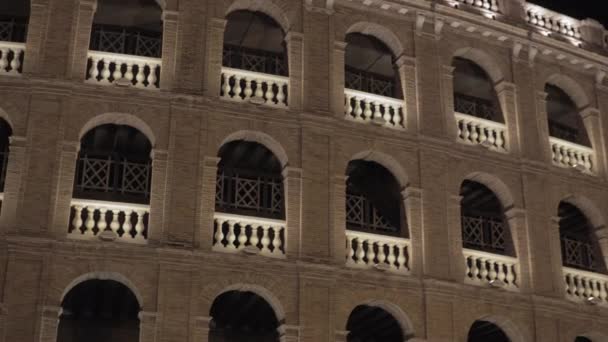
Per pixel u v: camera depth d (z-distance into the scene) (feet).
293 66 86.53
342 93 87.40
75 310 85.71
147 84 82.38
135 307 85.61
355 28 92.17
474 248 99.86
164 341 72.90
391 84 102.58
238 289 77.77
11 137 76.28
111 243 74.33
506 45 98.84
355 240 83.46
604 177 99.14
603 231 96.99
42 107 77.71
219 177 90.89
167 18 84.07
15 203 74.59
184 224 76.79
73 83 78.79
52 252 73.20
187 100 80.84
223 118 81.76
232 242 77.92
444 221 86.58
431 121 90.27
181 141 79.46
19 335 70.49
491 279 87.30
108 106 79.15
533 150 95.20
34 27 80.69
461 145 90.63
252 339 91.25
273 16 89.40
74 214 76.18
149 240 75.72
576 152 99.19
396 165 87.45
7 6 89.81
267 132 82.64
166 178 78.02
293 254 79.25
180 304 74.28
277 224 80.02
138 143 86.99
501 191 92.79
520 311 86.99
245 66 96.89
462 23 95.71
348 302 79.61
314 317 77.66
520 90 97.50
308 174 82.43
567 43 101.50
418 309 82.12
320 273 79.00
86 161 87.71
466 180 93.71
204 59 83.30
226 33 95.04
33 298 71.61
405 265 83.71
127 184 87.97
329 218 81.56
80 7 82.53
